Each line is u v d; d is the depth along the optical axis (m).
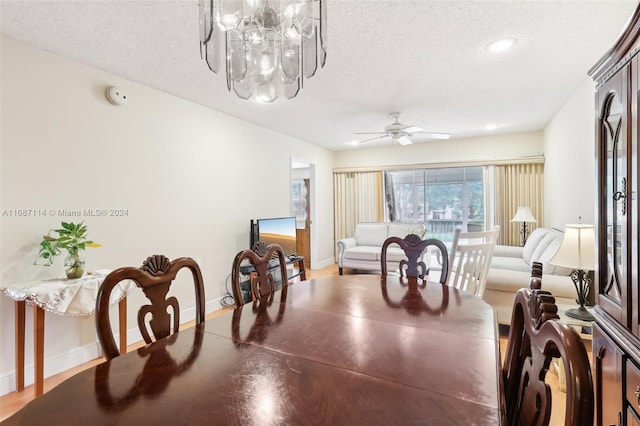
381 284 2.05
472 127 4.87
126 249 2.86
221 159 3.91
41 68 2.32
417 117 4.25
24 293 2.01
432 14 1.97
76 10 1.88
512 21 2.05
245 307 1.63
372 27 2.10
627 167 1.26
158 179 3.15
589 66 2.73
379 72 2.83
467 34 2.21
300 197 6.93
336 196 6.82
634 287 1.21
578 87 3.21
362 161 6.66
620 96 1.32
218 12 1.54
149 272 1.30
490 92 3.36
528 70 2.81
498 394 0.84
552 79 3.02
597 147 1.55
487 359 1.03
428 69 2.77
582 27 2.12
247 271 3.97
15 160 2.19
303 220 6.86
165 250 3.21
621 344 1.25
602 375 1.44
